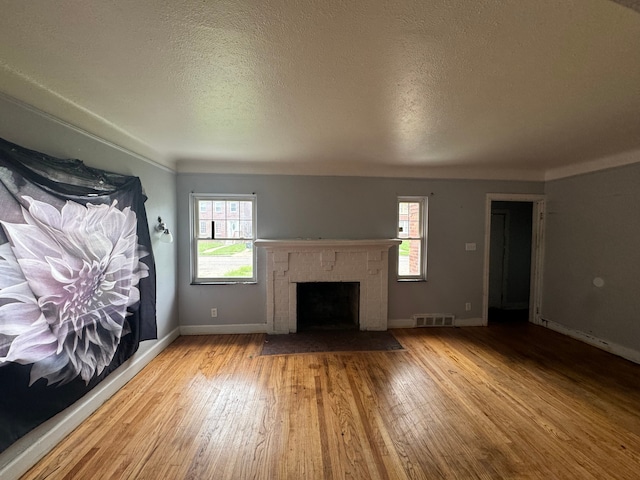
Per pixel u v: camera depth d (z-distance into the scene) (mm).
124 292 2482
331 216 3965
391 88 1741
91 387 2088
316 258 3863
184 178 3738
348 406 2262
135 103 1986
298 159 3564
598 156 3314
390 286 4098
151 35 1268
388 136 2645
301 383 2605
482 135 2588
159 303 3268
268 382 2623
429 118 2201
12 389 1537
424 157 3424
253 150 3162
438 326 4152
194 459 1738
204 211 3887
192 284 3809
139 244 2732
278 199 3898
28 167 1650
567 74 1566
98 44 1338
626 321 3182
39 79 1673
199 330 3840
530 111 2066
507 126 2365
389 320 4109
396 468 1679
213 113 2137
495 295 5141
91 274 2088
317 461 1728
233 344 3494
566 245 3867
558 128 2412
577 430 2006
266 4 1084
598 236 3469
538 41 1286
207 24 1192
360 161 3646
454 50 1358
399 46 1333
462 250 4160
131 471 1652
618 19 1135
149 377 2707
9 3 1066
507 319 4520
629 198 3152
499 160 3543
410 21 1167
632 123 2289
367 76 1603
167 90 1793
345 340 3625
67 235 1887
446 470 1667
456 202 4121
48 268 1738
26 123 1703
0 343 1479
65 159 1935
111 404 2283
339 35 1255
